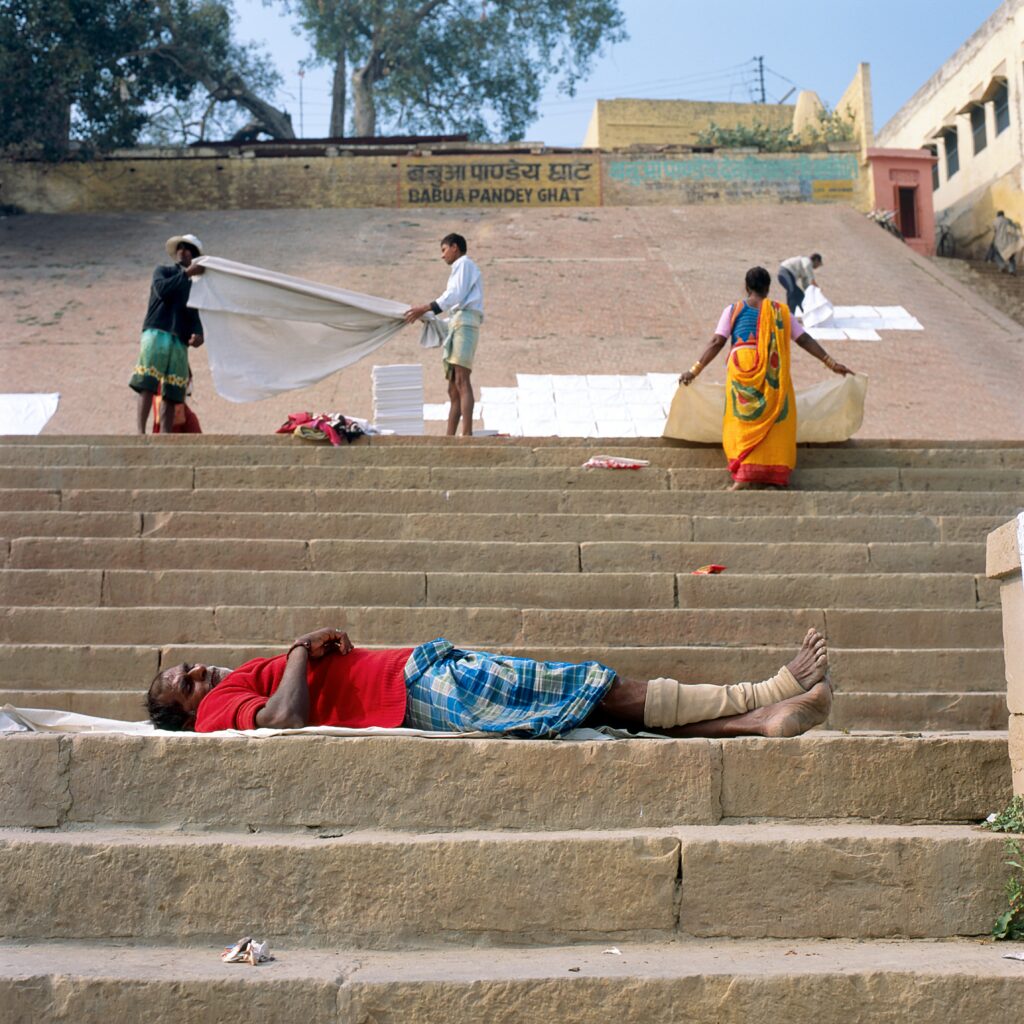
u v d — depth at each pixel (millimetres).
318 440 8500
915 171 25875
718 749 3916
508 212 24422
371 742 3842
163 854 3502
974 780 3984
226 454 8164
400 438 8664
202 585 6512
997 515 7703
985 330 17953
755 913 3516
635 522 7242
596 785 3854
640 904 3508
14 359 15219
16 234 22375
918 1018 3072
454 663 4395
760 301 8242
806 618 6270
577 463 8398
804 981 3084
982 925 3535
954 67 27438
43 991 3070
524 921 3488
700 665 5965
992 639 6266
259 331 9680
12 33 24375
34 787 3801
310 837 3697
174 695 4562
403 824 3801
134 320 17125
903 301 18781
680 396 8500
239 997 3059
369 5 32125
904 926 3525
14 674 5840
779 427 8000
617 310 17828
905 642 6258
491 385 14562
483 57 33281
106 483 7746
